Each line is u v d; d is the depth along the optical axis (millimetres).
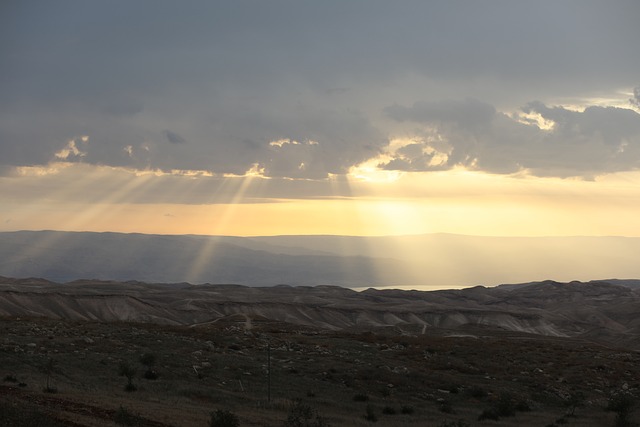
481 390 74125
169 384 62125
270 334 106875
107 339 81250
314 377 74000
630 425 60656
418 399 70000
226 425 42156
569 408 70625
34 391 48688
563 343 131125
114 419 40844
